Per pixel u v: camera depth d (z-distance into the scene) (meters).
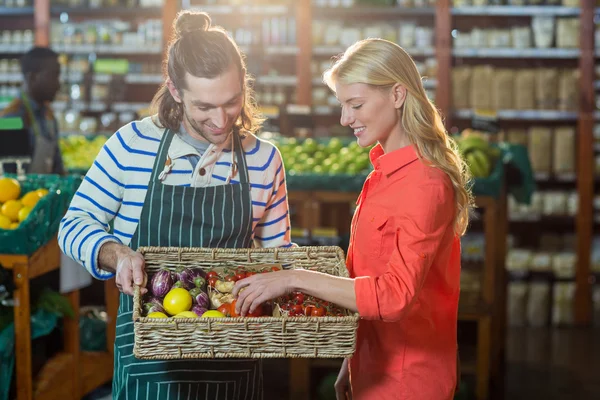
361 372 1.95
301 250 1.96
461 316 3.90
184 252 1.89
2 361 2.70
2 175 3.29
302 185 4.00
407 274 1.70
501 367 4.59
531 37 6.02
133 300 1.80
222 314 1.74
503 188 4.43
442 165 1.80
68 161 4.79
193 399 1.91
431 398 1.89
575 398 4.16
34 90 3.93
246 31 6.18
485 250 3.96
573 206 5.97
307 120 5.28
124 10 6.32
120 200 1.95
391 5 6.11
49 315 2.98
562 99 5.91
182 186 1.92
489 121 4.80
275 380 4.39
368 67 1.79
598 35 5.95
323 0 6.14
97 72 6.34
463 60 6.43
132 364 1.90
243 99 1.93
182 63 1.72
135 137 1.92
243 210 1.97
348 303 1.67
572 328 5.77
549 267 5.90
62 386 3.11
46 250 2.93
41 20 6.24
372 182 1.92
